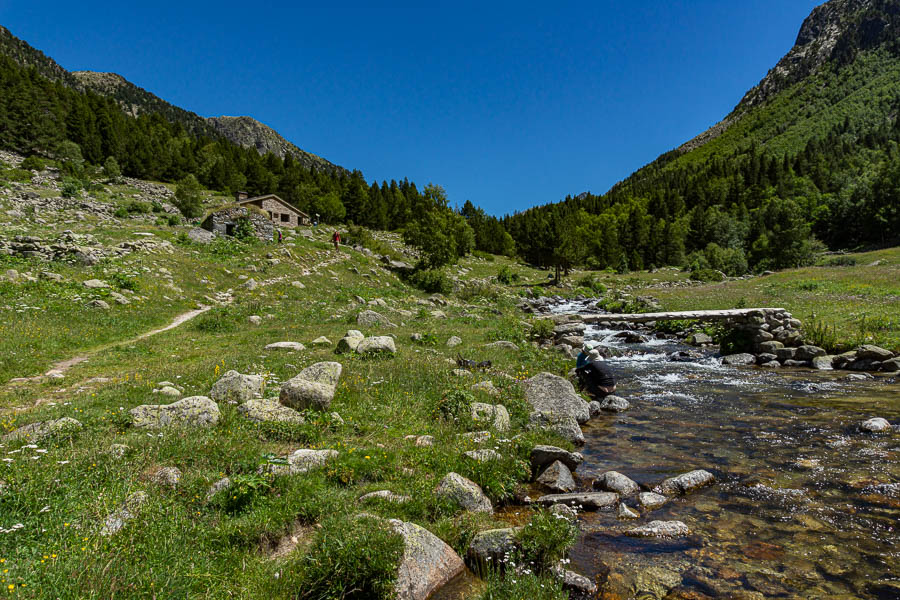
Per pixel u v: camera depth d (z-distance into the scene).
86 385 10.19
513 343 17.70
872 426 8.38
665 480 6.66
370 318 22.08
